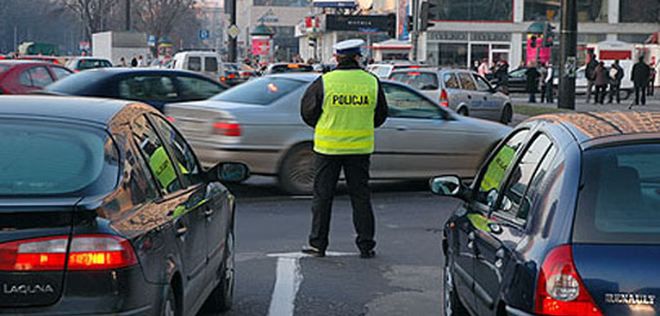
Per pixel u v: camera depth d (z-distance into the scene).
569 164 4.77
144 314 4.68
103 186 4.82
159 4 101.12
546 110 34.72
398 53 60.97
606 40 65.12
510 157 6.17
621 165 4.69
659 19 65.06
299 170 13.79
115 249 4.48
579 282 4.25
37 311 4.35
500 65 43.06
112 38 60.31
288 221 11.99
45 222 4.40
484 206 6.30
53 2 123.00
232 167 7.27
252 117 13.43
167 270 5.12
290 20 124.75
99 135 5.18
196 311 6.18
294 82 13.97
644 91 39.75
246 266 9.42
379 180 14.60
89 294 4.41
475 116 27.48
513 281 4.65
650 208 4.51
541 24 55.91
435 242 10.79
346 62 9.76
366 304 8.00
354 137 9.66
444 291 7.48
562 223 4.50
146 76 17.05
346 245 10.57
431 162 14.59
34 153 4.96
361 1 75.56
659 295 4.18
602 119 5.41
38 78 21.61
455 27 63.72
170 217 5.39
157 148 6.02
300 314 7.65
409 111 14.54
